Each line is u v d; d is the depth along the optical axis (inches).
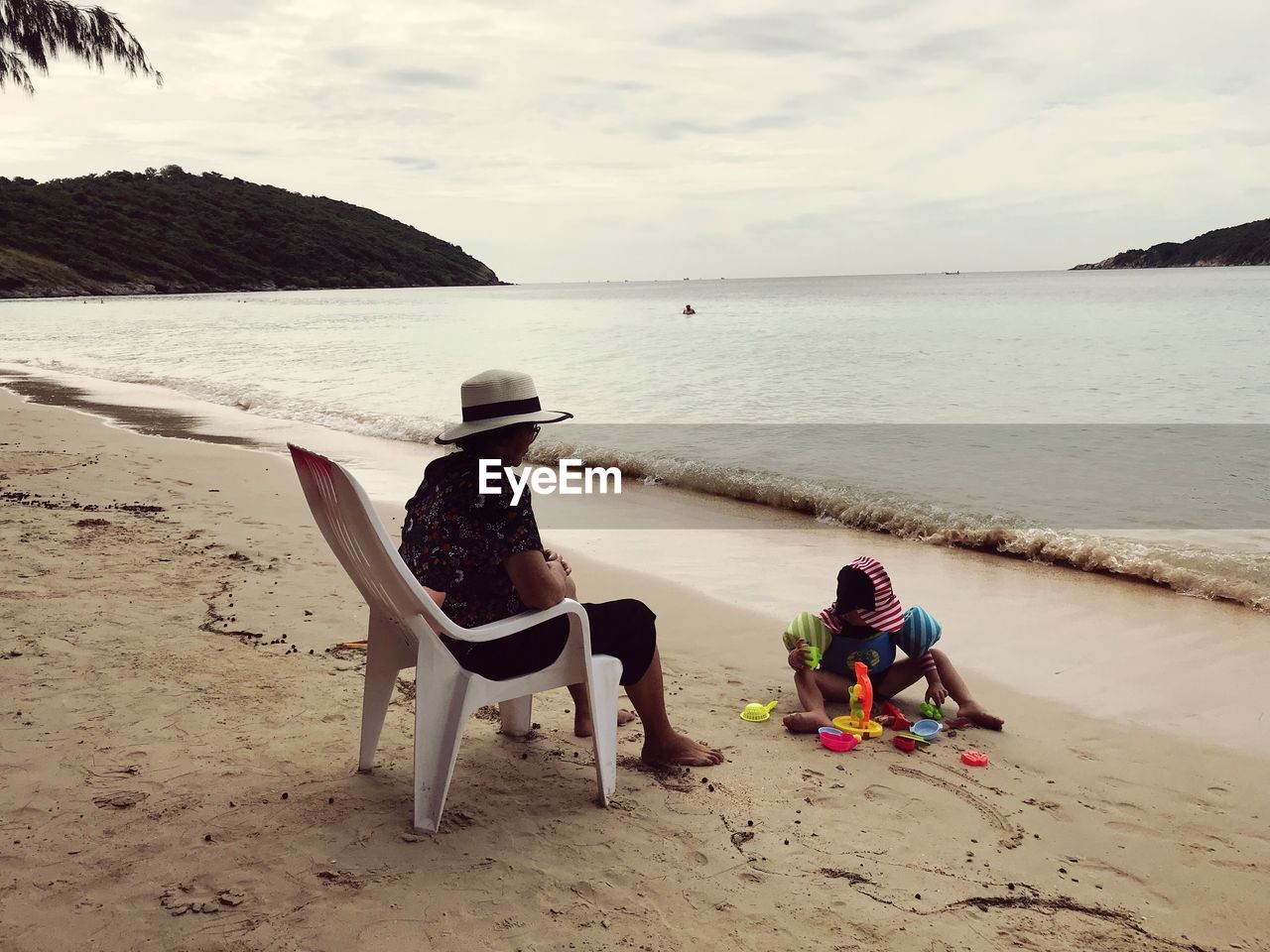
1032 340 1275.8
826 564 292.0
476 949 96.4
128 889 104.3
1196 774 150.8
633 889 109.9
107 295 5068.9
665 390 816.3
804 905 108.0
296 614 209.2
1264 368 884.6
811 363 1028.5
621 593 259.1
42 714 150.3
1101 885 116.6
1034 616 242.1
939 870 118.0
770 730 164.9
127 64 444.1
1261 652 212.1
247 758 138.9
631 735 159.3
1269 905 112.8
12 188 5703.7
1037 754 158.2
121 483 365.7
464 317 2357.3
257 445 511.5
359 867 110.9
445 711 120.4
